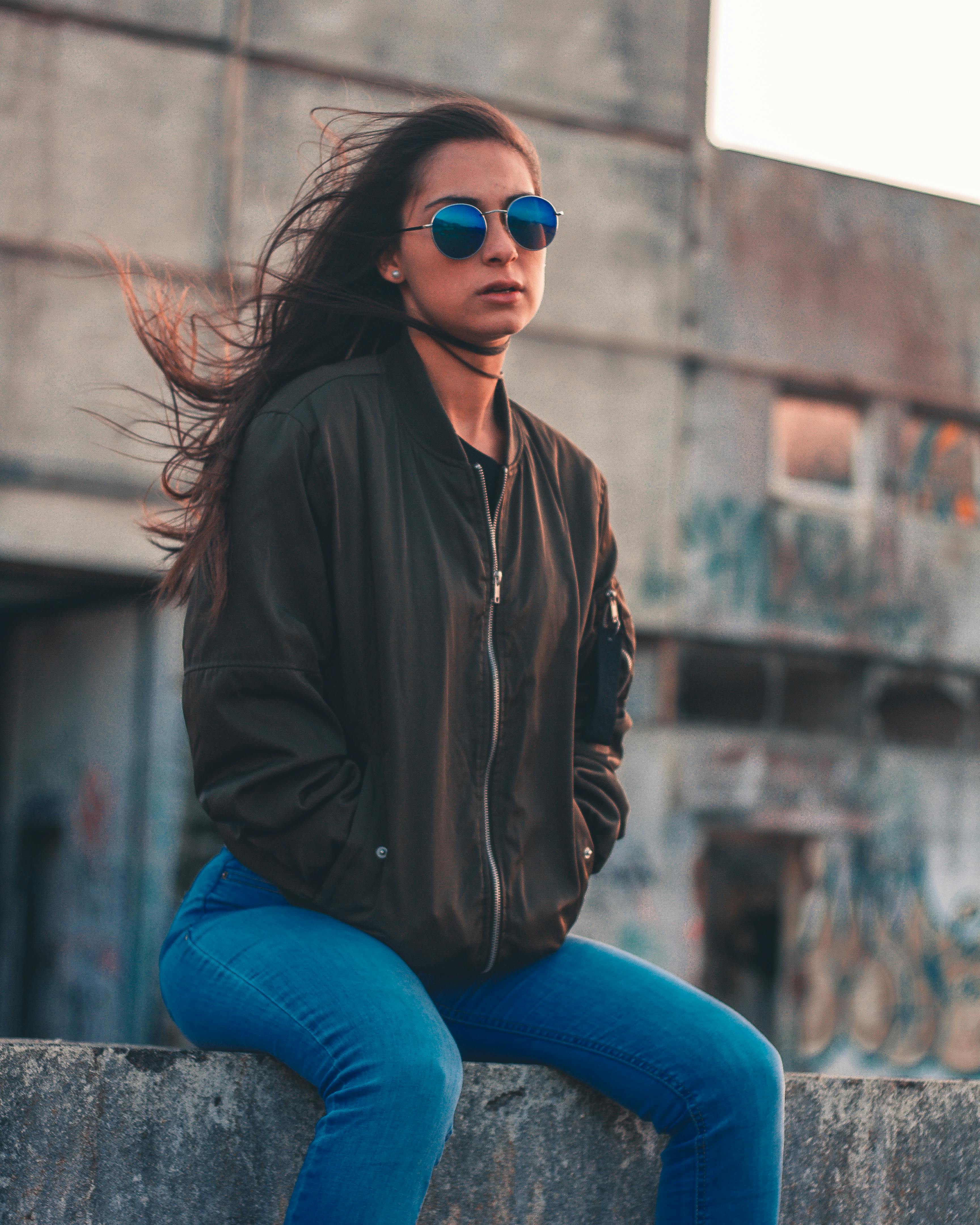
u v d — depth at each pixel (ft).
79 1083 5.90
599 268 36.42
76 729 33.40
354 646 6.17
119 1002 30.76
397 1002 5.57
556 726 6.51
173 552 6.91
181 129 31.40
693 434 37.32
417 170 6.76
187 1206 6.01
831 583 38.99
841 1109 7.34
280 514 6.12
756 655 38.34
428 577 6.25
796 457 39.58
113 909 31.37
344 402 6.43
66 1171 5.84
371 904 5.92
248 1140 6.12
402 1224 5.25
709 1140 6.09
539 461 6.97
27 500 29.35
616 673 7.11
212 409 7.13
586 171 36.42
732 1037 6.21
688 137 37.83
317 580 6.15
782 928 38.70
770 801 37.40
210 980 6.01
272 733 5.90
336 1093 5.40
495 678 6.30
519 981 6.45
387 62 33.68
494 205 6.64
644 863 35.83
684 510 37.04
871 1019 38.70
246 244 31.63
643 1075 6.22
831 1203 7.25
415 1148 5.29
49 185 30.19
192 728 6.10
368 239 6.88
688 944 35.96
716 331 37.76
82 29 30.78
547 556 6.66
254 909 6.21
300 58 32.68
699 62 38.06
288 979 5.73
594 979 6.43
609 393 36.32
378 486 6.29
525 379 35.40
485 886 6.12
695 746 36.63
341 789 5.94
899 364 40.37
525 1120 6.59
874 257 40.32
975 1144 7.66
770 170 39.01
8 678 36.96
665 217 37.35
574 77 36.32
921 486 41.32
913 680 41.91
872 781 38.96
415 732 6.05
